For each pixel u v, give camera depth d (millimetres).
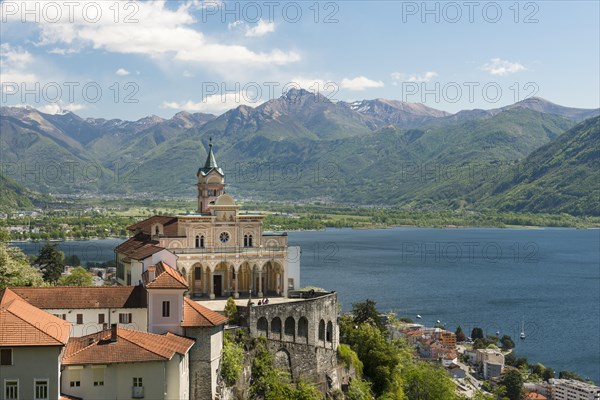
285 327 123250
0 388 79375
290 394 112562
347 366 136625
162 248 126375
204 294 142250
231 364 106625
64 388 83625
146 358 85375
